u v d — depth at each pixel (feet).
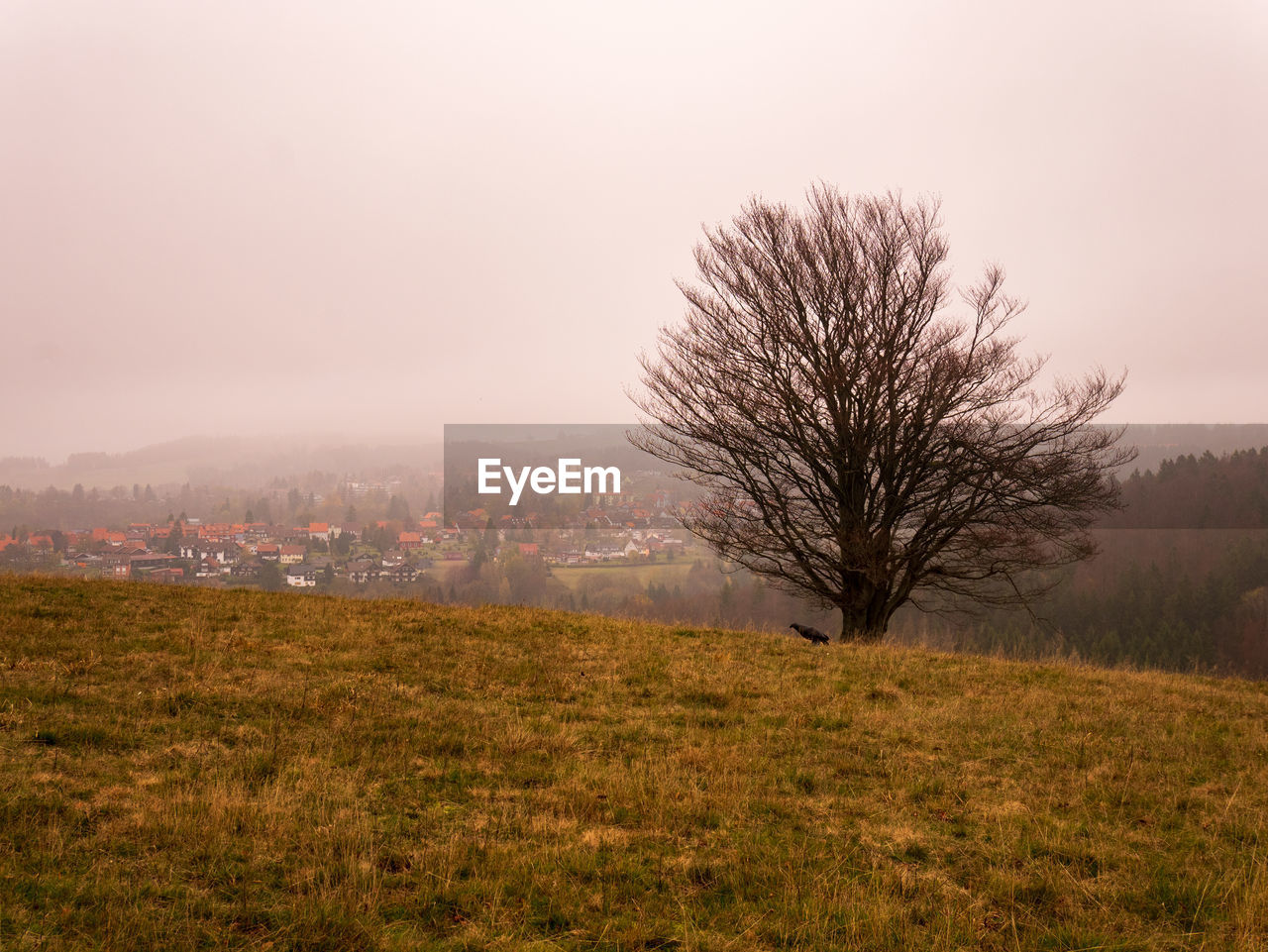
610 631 50.08
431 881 18.01
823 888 18.52
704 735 30.25
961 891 18.94
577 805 22.97
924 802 24.80
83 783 21.48
